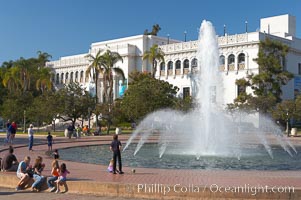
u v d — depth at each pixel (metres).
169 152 26.31
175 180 13.66
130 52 83.88
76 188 13.10
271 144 35.06
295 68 73.94
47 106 53.12
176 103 55.81
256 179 13.91
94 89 87.62
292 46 73.44
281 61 69.25
